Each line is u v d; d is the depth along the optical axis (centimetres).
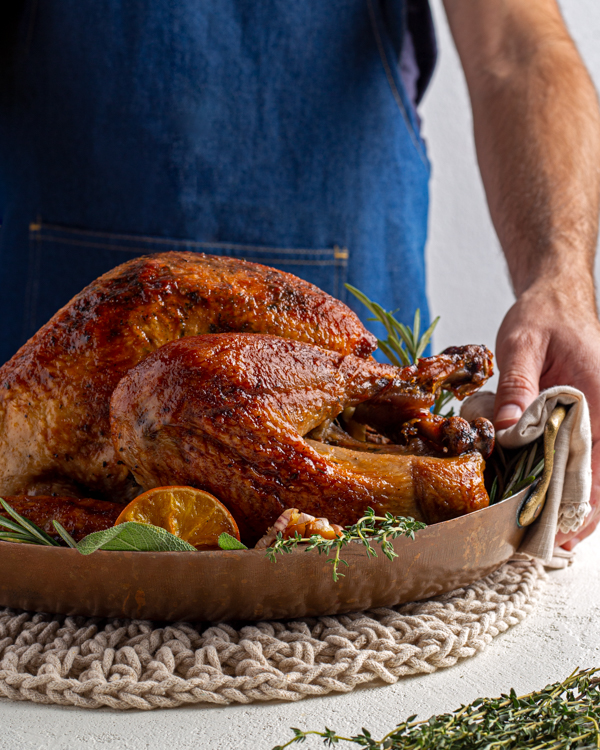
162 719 61
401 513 68
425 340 83
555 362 78
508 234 91
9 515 68
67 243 101
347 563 63
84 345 70
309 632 65
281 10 99
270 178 102
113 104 98
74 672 63
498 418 75
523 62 96
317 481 66
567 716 56
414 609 67
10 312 102
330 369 69
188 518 66
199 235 101
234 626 65
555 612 70
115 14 97
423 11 107
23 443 71
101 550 63
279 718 61
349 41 102
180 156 99
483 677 64
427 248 164
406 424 72
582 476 70
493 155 94
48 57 98
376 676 64
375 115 104
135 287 71
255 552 62
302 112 102
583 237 87
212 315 71
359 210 104
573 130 92
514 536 69
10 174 102
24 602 65
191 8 98
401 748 54
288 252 103
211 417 66
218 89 99
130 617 65
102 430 70
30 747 59
